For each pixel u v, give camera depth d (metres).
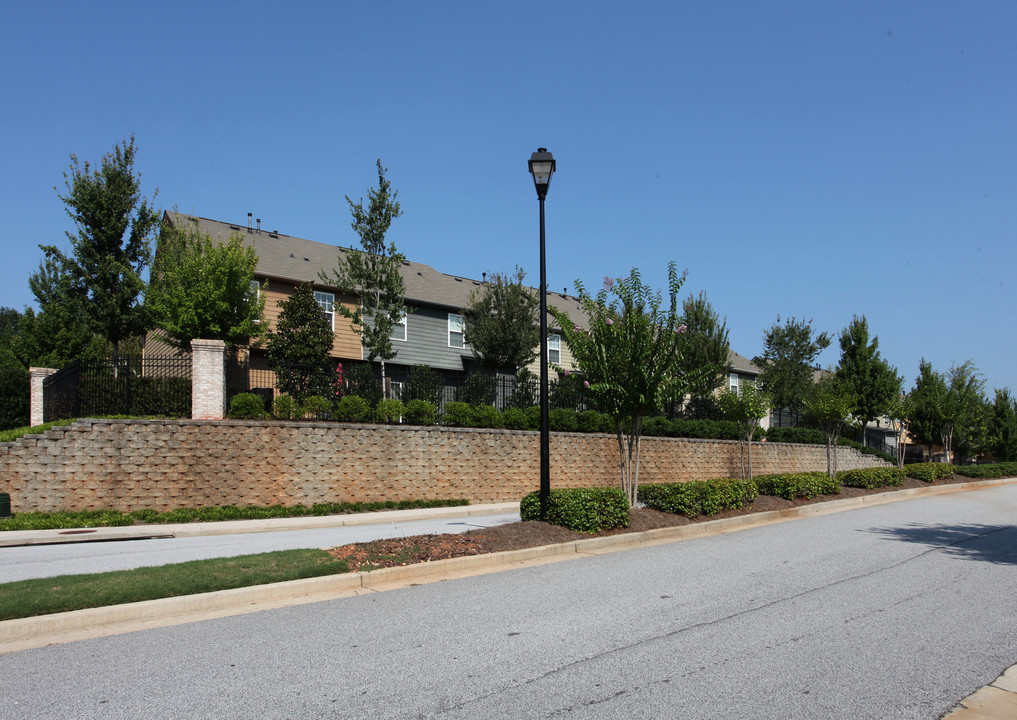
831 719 4.52
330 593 8.23
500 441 21.81
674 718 4.50
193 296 21.50
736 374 41.81
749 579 8.91
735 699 4.83
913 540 12.52
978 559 10.65
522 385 26.16
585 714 4.55
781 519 15.72
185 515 16.28
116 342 23.56
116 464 16.50
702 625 6.73
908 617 7.12
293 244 30.28
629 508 13.19
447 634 6.40
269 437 17.95
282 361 22.02
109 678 5.29
